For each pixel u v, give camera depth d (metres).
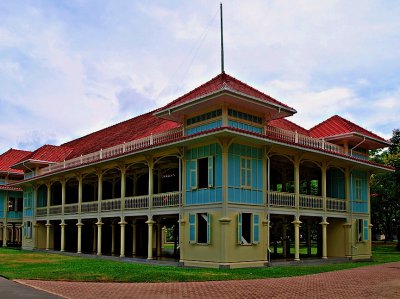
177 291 15.02
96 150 36.28
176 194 25.19
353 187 31.06
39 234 40.31
